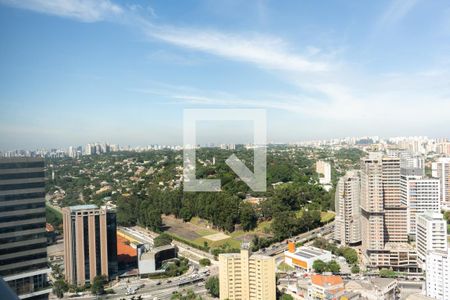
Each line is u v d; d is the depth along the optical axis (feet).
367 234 318.45
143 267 308.81
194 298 252.62
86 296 268.00
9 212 155.74
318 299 241.96
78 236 277.64
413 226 341.82
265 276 210.18
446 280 226.58
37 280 164.25
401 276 291.38
